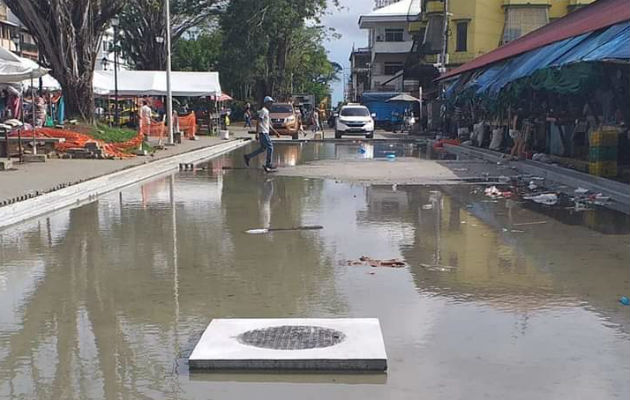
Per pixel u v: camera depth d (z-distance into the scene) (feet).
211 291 21.44
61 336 17.39
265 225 33.45
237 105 216.54
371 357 14.96
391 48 267.18
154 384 14.38
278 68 197.98
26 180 47.01
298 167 65.26
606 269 24.07
